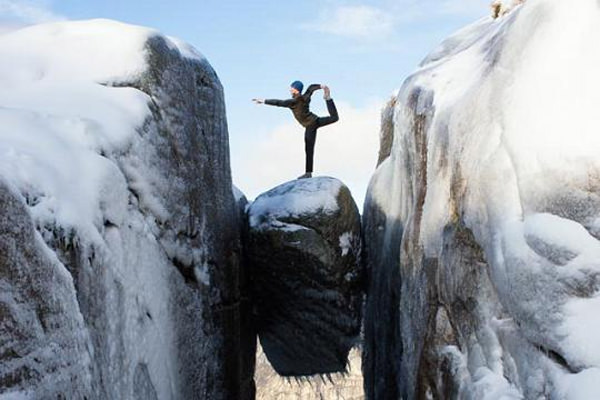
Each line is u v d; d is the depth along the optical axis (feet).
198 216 17.56
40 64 15.02
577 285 9.49
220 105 20.48
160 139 15.34
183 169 16.57
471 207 13.07
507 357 11.15
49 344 8.86
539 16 12.25
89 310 10.74
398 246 21.39
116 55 15.40
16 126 10.89
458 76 16.98
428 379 14.92
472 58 17.10
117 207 12.46
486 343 11.89
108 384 11.05
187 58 18.20
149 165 14.43
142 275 13.26
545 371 9.70
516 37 12.91
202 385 16.79
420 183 18.20
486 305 12.23
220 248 19.88
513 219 11.27
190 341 16.02
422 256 16.71
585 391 8.46
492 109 12.93
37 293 8.76
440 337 14.53
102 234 11.60
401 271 19.57
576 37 11.34
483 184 12.42
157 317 13.78
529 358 10.26
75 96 13.64
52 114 12.07
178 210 15.92
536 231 10.36
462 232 13.56
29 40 15.72
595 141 10.20
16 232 8.54
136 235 13.28
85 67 15.10
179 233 15.93
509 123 11.99
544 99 11.31
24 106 12.60
